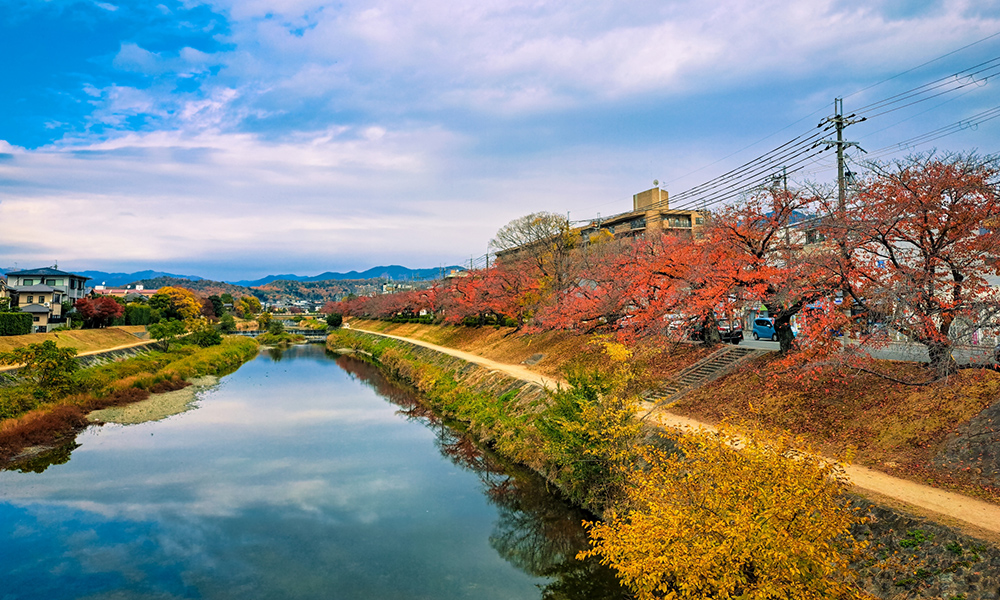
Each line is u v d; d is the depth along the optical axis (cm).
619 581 1406
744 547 814
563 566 1488
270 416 3375
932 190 1541
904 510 1107
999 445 1239
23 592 1346
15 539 1639
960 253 1537
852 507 1166
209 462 2414
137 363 4516
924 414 1478
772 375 2045
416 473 2283
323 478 2219
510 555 1556
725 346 2702
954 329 1586
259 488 2098
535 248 4778
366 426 3131
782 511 815
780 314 2097
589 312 3309
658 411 2233
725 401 2103
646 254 2970
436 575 1447
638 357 2853
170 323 6391
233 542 1638
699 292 2231
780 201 2103
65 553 1553
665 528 918
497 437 2556
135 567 1476
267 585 1390
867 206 1720
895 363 1814
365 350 7681
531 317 4575
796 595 789
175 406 3581
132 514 1836
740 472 885
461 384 3825
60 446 2617
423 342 6806
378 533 1703
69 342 4656
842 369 1744
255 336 10638
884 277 1664
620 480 1562
